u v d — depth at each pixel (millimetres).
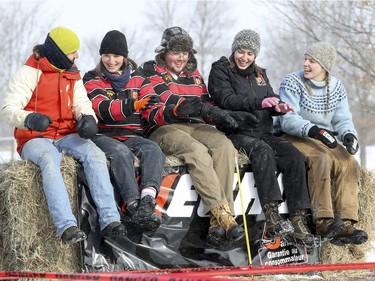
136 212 17750
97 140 18438
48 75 18172
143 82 19828
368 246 22094
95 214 17797
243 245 19750
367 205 21844
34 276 16234
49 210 17141
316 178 20438
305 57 21766
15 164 17547
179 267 18844
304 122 20859
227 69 21000
